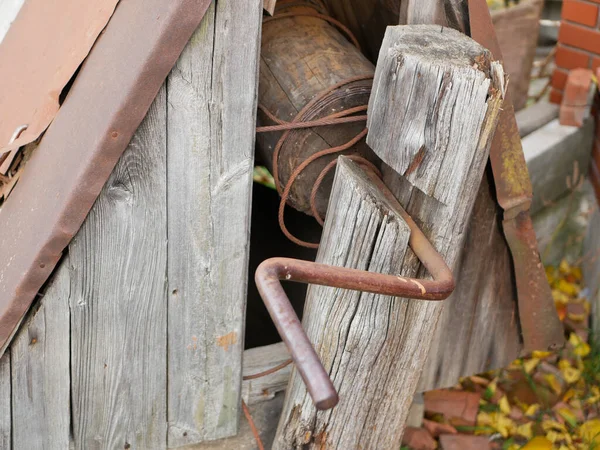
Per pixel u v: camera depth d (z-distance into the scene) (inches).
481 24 53.7
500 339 70.0
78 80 52.4
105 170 47.8
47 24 59.5
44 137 53.5
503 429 75.5
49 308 51.7
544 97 94.1
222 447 61.7
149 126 48.7
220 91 49.2
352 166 52.8
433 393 78.4
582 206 91.4
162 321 54.9
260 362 62.9
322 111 55.1
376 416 58.7
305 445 59.1
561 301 88.0
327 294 54.3
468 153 49.1
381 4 63.5
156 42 45.8
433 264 49.5
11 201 54.4
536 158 82.6
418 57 47.3
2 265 51.4
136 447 58.9
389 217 50.3
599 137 86.3
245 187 52.4
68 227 48.4
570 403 78.6
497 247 64.9
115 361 55.1
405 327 55.5
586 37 86.1
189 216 52.1
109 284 52.4
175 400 58.2
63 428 55.8
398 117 48.6
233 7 47.3
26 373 53.0
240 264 54.8
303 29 60.9
